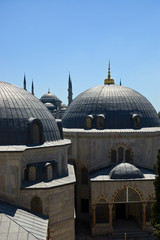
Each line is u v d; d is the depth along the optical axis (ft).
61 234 85.81
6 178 80.43
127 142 126.31
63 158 101.40
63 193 86.07
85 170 129.59
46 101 395.34
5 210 74.02
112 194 108.68
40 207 81.92
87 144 127.24
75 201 131.34
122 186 108.47
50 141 95.96
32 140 89.40
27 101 97.76
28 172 86.22
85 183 130.11
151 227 112.16
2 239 58.18
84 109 137.28
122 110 132.46
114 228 114.73
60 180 89.97
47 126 97.66
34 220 73.87
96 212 122.62
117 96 137.59
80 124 134.31
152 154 127.95
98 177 111.55
